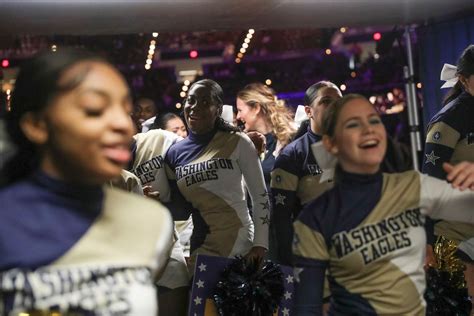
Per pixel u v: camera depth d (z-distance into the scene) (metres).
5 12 6.35
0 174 2.30
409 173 3.47
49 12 6.38
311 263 3.42
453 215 3.47
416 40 8.25
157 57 16.20
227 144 5.67
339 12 7.00
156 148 5.89
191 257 5.65
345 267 3.40
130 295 2.15
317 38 14.23
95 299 2.10
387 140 3.62
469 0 7.04
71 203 2.20
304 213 3.45
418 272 3.42
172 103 12.99
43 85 2.21
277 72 13.59
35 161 2.29
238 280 5.33
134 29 6.95
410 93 7.86
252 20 7.01
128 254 2.24
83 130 2.18
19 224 2.14
